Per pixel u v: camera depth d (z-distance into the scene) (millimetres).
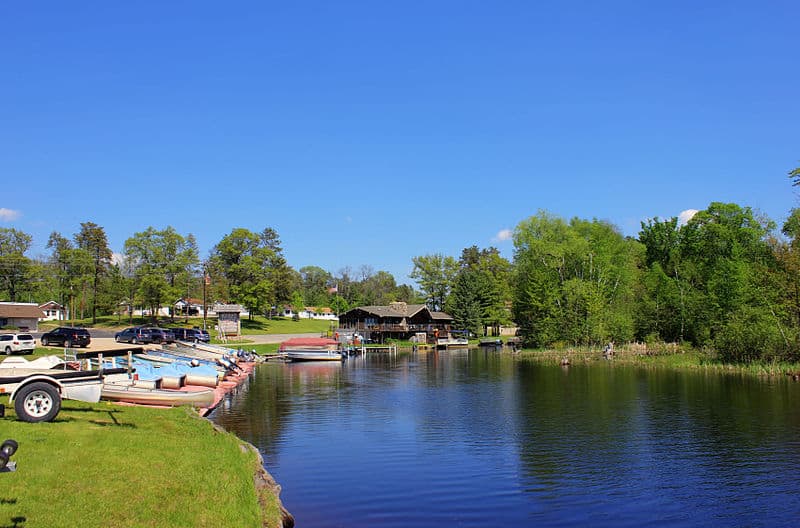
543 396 45219
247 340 109438
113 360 32344
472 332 138250
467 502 20344
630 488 22094
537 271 97562
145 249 114438
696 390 46750
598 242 98938
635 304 94000
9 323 89062
